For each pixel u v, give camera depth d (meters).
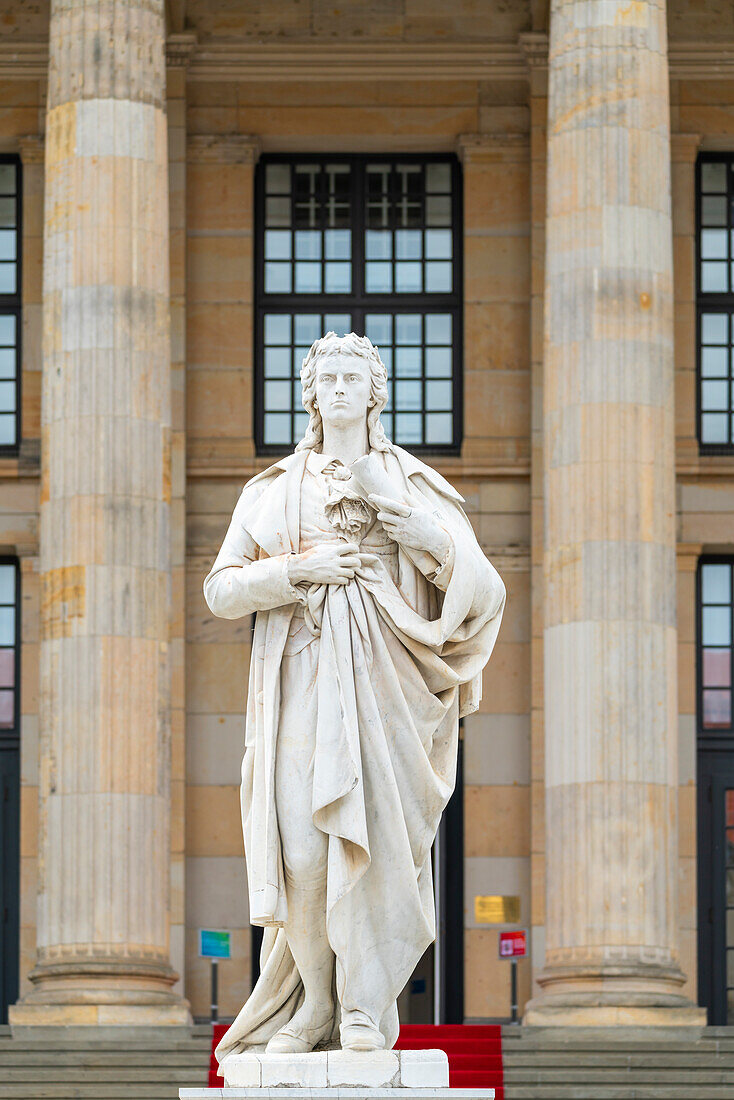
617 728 35.97
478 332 45.22
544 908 41.88
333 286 45.78
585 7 37.56
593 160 37.22
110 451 36.34
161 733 36.06
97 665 35.78
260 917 8.87
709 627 44.59
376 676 9.00
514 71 45.75
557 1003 34.81
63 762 35.66
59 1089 30.34
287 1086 8.70
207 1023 40.91
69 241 36.91
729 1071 31.70
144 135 37.22
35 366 45.09
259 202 45.91
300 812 8.91
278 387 45.31
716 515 44.53
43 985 35.00
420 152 46.25
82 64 37.28
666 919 35.69
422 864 9.08
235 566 9.27
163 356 37.00
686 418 44.94
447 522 9.20
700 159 46.28
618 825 35.69
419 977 42.00
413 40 45.75
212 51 45.56
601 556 36.44
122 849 35.34
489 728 43.25
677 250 45.56
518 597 43.97
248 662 43.53
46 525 36.59
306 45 45.53
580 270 37.06
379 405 9.61
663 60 37.84
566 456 36.88
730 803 43.72
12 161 46.12
